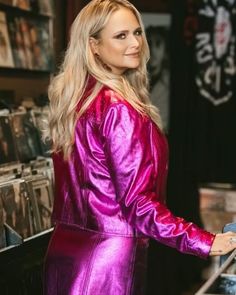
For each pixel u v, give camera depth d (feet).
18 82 12.69
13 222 9.25
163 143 7.38
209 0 17.07
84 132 7.23
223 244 6.74
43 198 10.07
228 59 17.07
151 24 17.90
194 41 17.16
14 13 12.06
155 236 6.92
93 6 7.39
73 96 7.39
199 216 17.10
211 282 5.65
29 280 9.49
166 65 17.78
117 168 7.02
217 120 17.22
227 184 17.21
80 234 7.39
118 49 7.29
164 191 7.55
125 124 7.02
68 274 7.39
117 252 7.16
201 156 17.28
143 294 7.54
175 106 17.29
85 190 7.30
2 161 10.32
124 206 7.04
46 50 12.92
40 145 11.55
